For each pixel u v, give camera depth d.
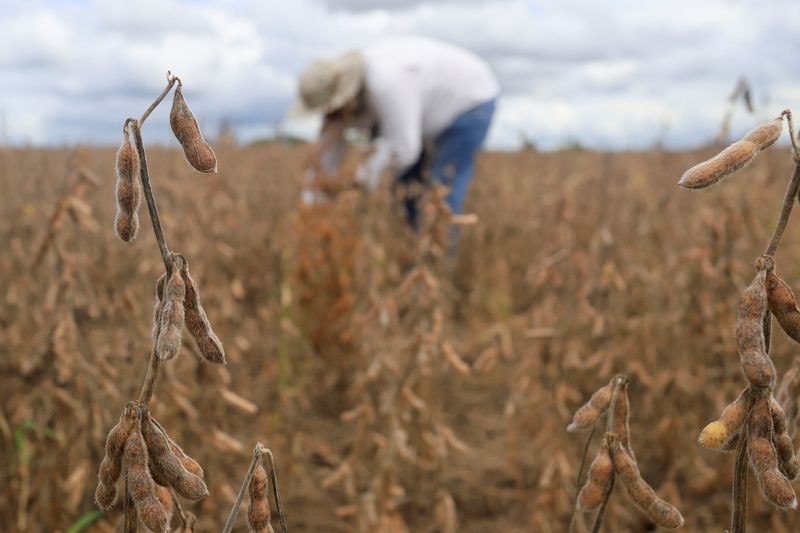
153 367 1.23
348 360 5.36
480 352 6.57
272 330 6.12
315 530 4.08
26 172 7.11
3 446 4.05
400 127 7.05
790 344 3.95
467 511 4.27
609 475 1.44
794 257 4.93
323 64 7.01
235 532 3.88
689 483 4.26
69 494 3.43
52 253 3.22
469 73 7.74
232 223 5.30
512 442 4.34
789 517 3.02
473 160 8.05
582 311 3.79
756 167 5.57
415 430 4.05
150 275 3.95
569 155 11.52
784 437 1.22
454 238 6.55
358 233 5.68
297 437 4.57
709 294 4.10
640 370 4.19
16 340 4.52
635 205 5.81
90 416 3.32
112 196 5.80
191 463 1.31
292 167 10.42
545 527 3.78
